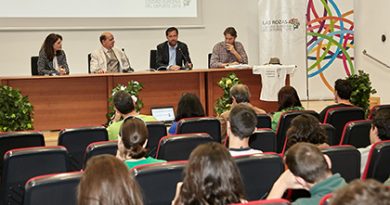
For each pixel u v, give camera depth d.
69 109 6.34
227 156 1.85
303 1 8.69
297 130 2.98
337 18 8.86
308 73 8.84
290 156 2.03
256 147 3.64
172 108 6.57
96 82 6.42
